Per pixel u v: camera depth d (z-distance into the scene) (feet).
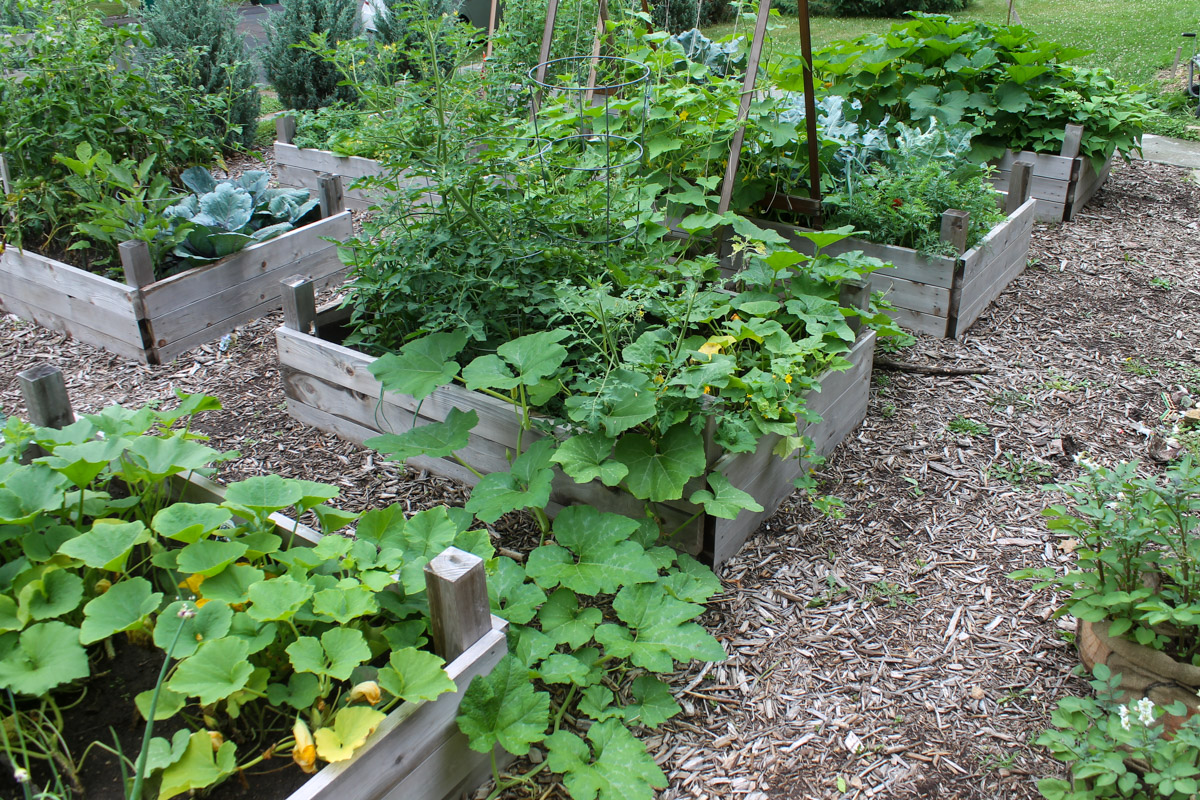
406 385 9.91
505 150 10.78
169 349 14.58
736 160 13.83
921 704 8.25
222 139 20.10
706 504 8.84
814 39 43.80
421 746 6.51
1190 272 17.67
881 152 17.38
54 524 8.05
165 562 7.41
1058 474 11.64
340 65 13.98
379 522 8.35
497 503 8.98
